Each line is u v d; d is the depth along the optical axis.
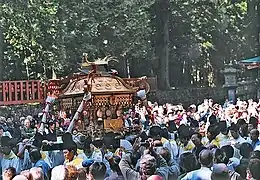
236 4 48.94
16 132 18.03
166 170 9.52
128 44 39.25
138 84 18.02
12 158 11.81
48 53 35.22
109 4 38.16
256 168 8.21
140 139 12.39
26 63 35.22
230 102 34.25
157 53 46.12
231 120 21.95
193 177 8.90
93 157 12.03
